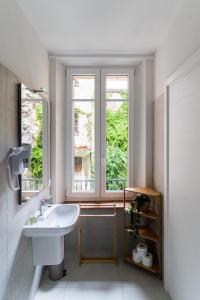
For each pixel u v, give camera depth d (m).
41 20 1.74
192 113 1.39
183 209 1.55
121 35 1.98
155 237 2.10
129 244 2.48
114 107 2.67
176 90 1.68
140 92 2.56
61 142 2.54
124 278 2.10
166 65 1.94
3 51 1.31
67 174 2.65
